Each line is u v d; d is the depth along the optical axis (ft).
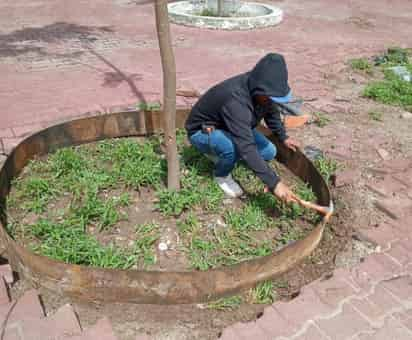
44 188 11.63
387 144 14.99
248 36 28.35
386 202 11.84
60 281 8.64
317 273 9.66
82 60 22.27
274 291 9.17
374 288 8.98
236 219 10.89
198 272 8.29
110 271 8.27
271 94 9.18
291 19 33.81
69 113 16.05
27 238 10.21
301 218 11.25
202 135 11.14
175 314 8.55
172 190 11.50
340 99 18.52
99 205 11.05
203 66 22.02
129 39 26.45
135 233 10.53
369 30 31.45
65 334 7.77
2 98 17.25
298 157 12.74
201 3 35.06
